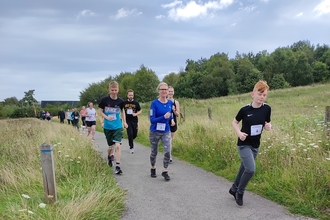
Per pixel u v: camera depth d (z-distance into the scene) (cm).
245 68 7538
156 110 553
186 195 463
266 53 9494
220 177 567
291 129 717
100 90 6419
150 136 565
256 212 389
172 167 655
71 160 577
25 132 1142
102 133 1560
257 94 397
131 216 385
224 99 3562
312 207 387
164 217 380
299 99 2603
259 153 575
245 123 404
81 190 434
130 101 841
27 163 583
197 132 895
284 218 368
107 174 576
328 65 7719
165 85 551
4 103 8062
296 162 491
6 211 357
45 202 391
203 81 7269
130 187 510
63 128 1307
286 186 450
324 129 645
